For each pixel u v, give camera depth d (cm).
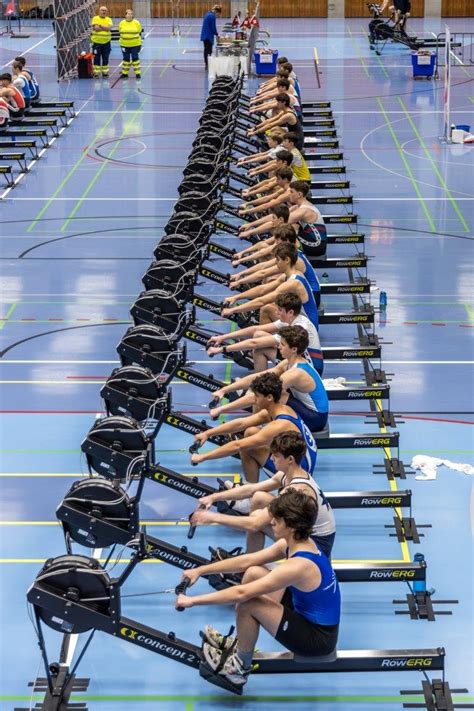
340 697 1043
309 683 1064
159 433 1614
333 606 980
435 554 1285
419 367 1861
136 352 1512
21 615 1169
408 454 1541
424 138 3662
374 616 1170
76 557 991
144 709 1023
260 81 4616
